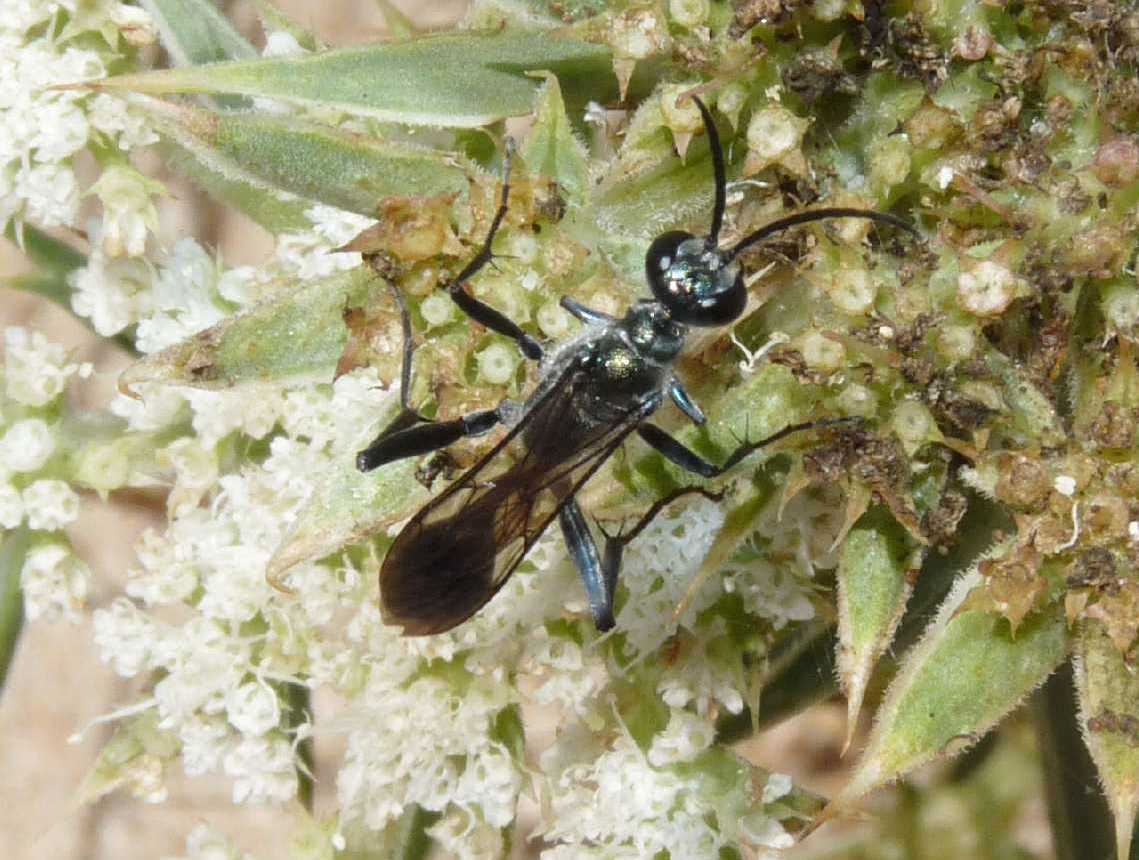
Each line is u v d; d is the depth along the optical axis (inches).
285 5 6.9
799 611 5.1
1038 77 4.7
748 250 4.8
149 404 5.3
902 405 4.7
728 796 5.1
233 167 4.7
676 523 5.0
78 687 7.3
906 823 6.2
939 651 4.6
